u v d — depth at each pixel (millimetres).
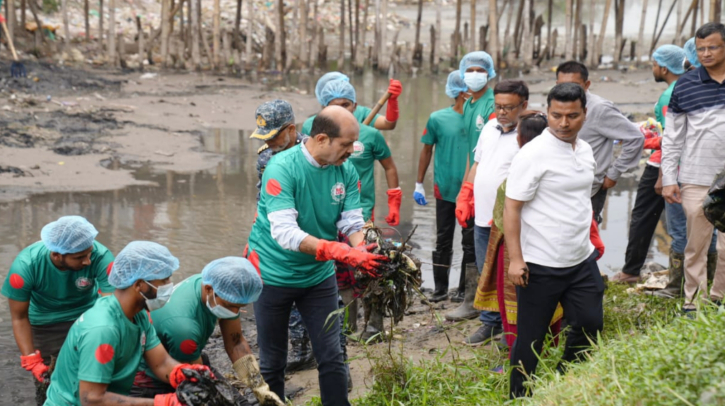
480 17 29266
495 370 4633
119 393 3508
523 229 4008
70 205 8828
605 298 5500
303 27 19359
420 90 17500
